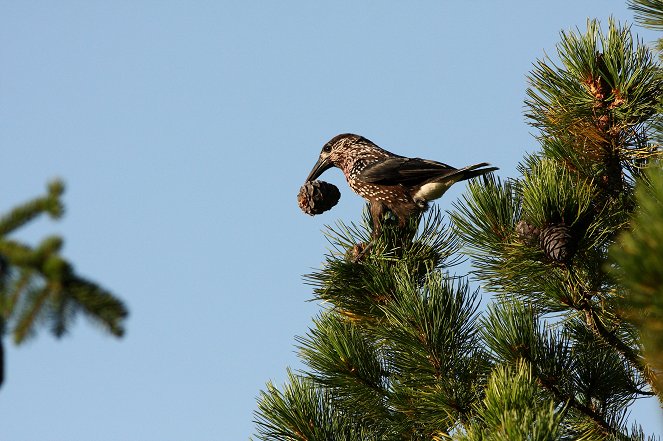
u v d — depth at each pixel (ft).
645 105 30.27
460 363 26.94
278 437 26.91
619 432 28.40
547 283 28.94
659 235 12.70
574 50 31.91
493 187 30.07
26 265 14.28
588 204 27.94
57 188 14.97
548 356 27.48
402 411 26.94
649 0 28.32
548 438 20.03
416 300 27.32
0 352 14.33
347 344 28.22
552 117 32.22
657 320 13.78
